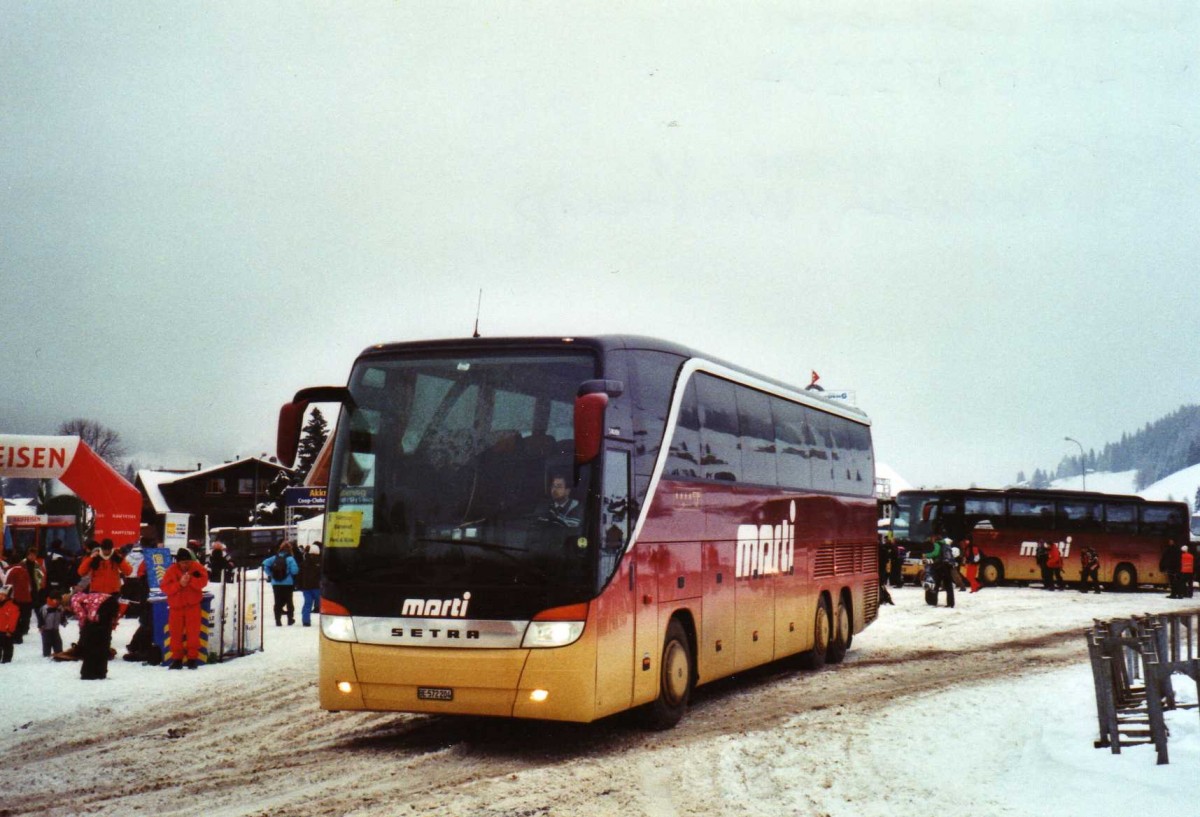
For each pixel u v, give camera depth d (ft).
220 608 61.87
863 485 69.15
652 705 38.24
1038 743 34.53
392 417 34.86
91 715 43.80
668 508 38.78
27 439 95.45
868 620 68.74
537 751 35.29
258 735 38.91
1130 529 159.43
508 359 34.73
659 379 39.09
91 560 62.08
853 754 34.19
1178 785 26.86
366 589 33.68
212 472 298.97
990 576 157.79
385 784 30.42
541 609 32.37
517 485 33.42
